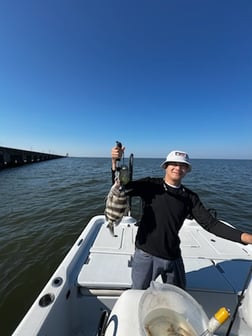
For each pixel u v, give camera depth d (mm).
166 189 2098
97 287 2326
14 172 27844
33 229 7375
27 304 3885
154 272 2053
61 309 2014
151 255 2025
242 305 2076
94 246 3133
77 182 19609
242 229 7820
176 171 2064
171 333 1448
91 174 28469
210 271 2631
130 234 3572
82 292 2350
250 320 1938
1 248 5973
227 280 2471
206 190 15414
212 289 2320
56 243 6281
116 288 2324
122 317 1547
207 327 1409
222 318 1280
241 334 1978
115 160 2250
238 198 12703
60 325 1971
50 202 11406
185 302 1563
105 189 15664
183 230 3826
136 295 1735
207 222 2059
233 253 3066
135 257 2148
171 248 2025
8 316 3619
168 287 1612
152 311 1522
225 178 24812
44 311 1803
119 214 2100
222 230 1992
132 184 2221
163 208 2035
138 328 1451
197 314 1502
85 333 2268
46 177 23547
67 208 10148
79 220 8391
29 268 4992
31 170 32125
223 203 11438
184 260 2869
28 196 12969
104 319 1712
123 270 2562
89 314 2344
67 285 2217
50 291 2049
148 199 2133
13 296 4070
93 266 2631
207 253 3057
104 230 3695
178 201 2051
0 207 10328
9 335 3279
